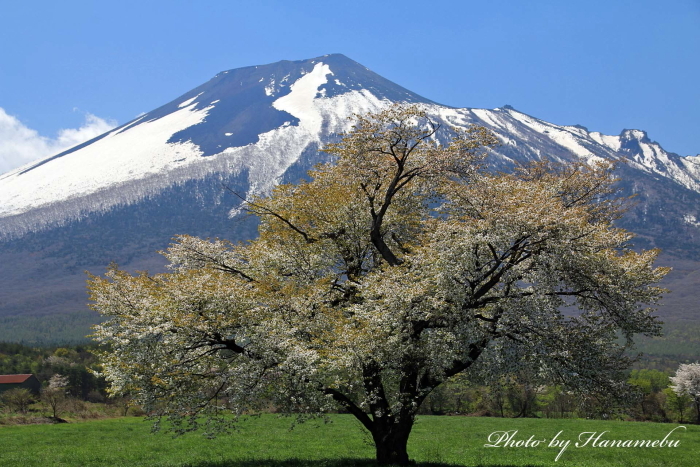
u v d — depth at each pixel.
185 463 22.31
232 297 17.91
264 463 21.70
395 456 19.19
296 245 23.27
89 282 19.50
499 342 17.98
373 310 18.44
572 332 18.31
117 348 18.48
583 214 19.56
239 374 17.34
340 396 18.72
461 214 21.03
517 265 18.42
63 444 29.58
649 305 19.31
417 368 18.16
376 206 24.00
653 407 53.06
